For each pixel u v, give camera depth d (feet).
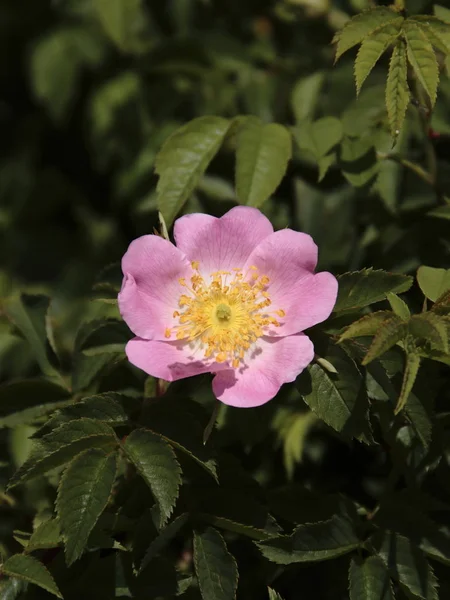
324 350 1.61
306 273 1.64
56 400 1.73
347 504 1.65
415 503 1.66
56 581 1.61
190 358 1.64
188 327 1.65
